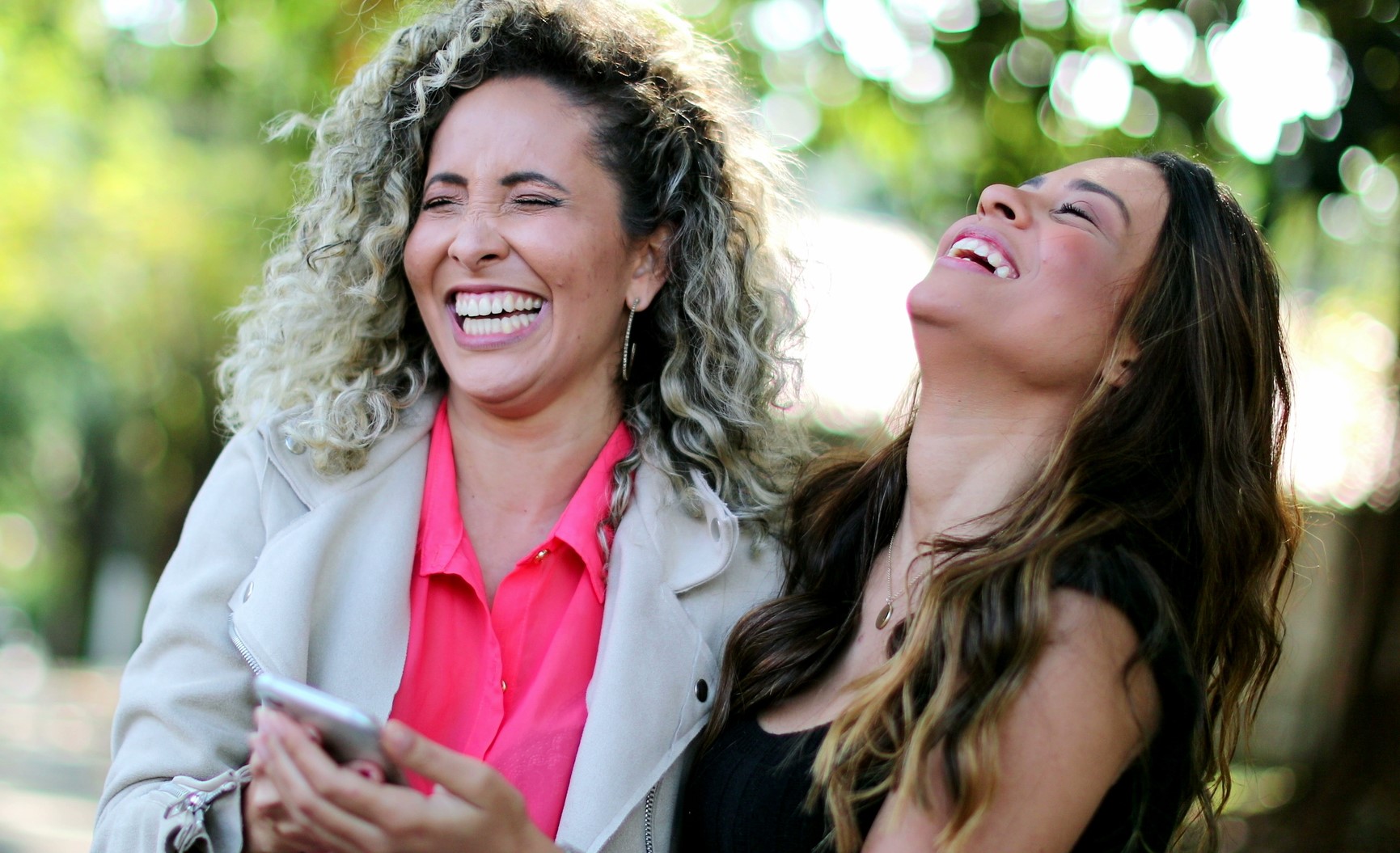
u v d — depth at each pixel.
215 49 7.20
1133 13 4.62
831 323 5.54
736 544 2.18
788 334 2.40
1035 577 1.62
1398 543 5.55
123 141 9.22
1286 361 1.99
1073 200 1.87
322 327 2.18
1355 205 5.23
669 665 2.02
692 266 2.25
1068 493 1.72
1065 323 1.80
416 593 2.04
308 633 1.90
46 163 9.48
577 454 2.17
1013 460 1.86
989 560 1.68
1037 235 1.85
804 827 1.77
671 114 2.18
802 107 5.71
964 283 1.83
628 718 1.94
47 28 7.67
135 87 8.11
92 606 20.72
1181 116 4.55
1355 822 5.21
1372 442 6.31
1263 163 4.47
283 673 1.85
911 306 1.86
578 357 2.11
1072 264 1.81
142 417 16.00
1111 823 1.70
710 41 2.36
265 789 1.55
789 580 2.17
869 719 1.67
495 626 2.05
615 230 2.13
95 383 17.94
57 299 12.11
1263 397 1.87
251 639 1.86
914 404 2.23
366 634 1.95
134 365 13.89
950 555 1.83
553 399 2.13
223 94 7.52
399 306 2.19
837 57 5.46
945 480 1.90
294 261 2.25
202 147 9.18
